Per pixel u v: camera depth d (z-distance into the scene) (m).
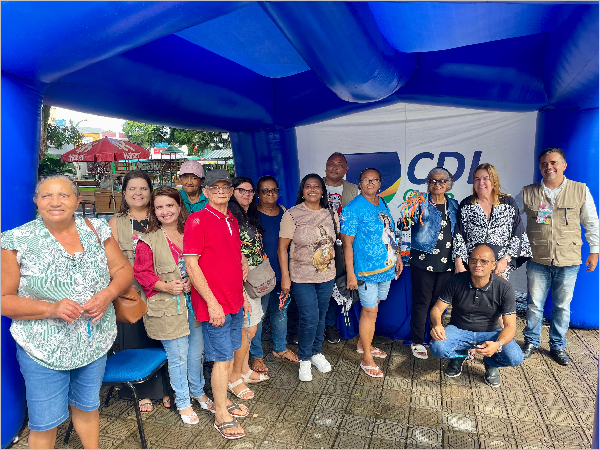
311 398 2.98
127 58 2.71
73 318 1.80
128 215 2.67
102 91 2.72
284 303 3.33
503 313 2.93
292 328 4.38
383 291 3.32
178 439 2.52
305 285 3.10
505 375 3.29
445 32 3.10
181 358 2.61
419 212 3.42
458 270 3.35
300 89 4.35
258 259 2.92
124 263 2.14
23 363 1.89
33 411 1.92
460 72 3.77
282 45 3.45
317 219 3.11
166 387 2.84
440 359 3.59
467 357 3.36
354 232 3.16
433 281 3.52
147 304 2.51
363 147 5.09
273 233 3.34
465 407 2.85
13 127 2.20
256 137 4.83
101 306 1.94
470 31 3.19
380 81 3.00
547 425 2.64
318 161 5.27
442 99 4.00
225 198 2.44
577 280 4.05
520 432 2.58
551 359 3.54
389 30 2.95
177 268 2.49
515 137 4.61
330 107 4.28
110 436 2.55
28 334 1.84
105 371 2.35
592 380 3.19
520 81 3.69
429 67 3.84
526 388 3.09
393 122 4.96
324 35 2.14
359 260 3.19
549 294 4.28
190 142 26.27
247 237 2.86
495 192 3.27
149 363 2.46
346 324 3.81
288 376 3.32
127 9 1.80
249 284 2.89
